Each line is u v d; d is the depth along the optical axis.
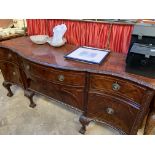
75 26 1.64
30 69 1.45
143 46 1.07
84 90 1.28
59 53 1.50
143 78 1.04
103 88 1.19
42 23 1.84
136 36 1.11
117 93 1.14
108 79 1.12
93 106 1.34
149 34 1.06
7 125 1.66
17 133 1.57
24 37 1.98
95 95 1.26
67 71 1.23
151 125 1.19
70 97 1.43
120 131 1.31
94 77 1.17
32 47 1.64
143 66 1.04
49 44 1.73
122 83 1.07
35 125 1.66
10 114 1.80
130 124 1.19
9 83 1.93
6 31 2.10
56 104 1.96
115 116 1.27
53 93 1.54
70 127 1.64
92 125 1.66
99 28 1.52
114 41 1.50
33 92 1.78
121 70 1.16
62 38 1.69
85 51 1.50
